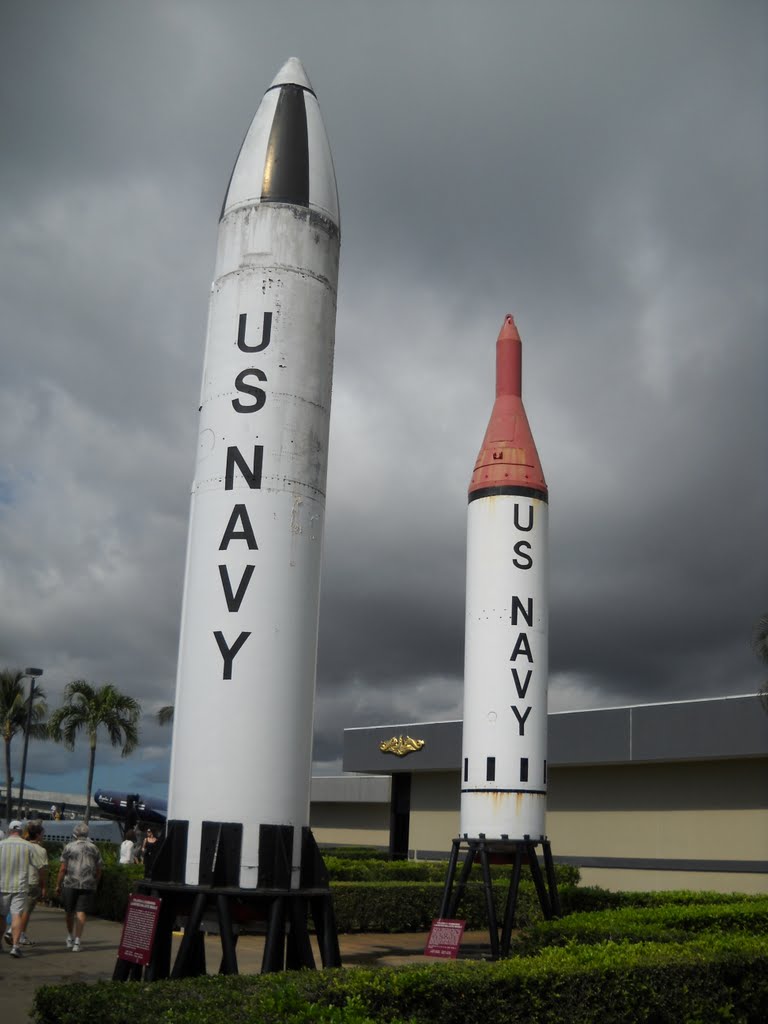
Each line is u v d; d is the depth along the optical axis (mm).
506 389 23125
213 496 11195
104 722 52906
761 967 11273
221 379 11570
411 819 44531
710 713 31828
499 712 20578
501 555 21328
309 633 11117
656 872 34469
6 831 25500
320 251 12055
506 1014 9391
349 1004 8312
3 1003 12664
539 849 38188
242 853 10172
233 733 10469
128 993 8172
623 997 10148
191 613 11039
